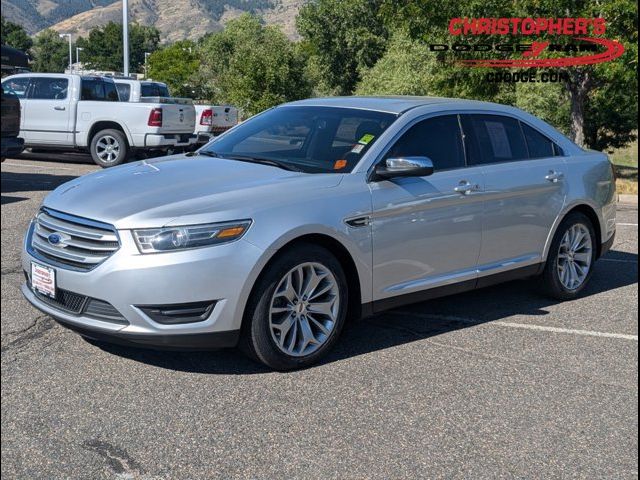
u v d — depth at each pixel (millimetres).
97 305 4148
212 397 4035
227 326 4164
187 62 68438
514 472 3375
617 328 5621
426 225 5082
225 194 4355
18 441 3471
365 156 4945
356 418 3854
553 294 6309
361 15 56312
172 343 4090
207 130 18312
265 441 3562
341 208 4598
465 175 5395
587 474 3381
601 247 6707
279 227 4270
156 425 3686
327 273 4547
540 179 5961
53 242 4355
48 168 14609
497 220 5609
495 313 5906
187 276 4023
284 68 33500
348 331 5297
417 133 5281
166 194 4375
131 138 15352
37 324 5090
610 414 4043
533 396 4246
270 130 5562
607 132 27484
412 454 3498
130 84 17172
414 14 17469
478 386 4355
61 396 3971
